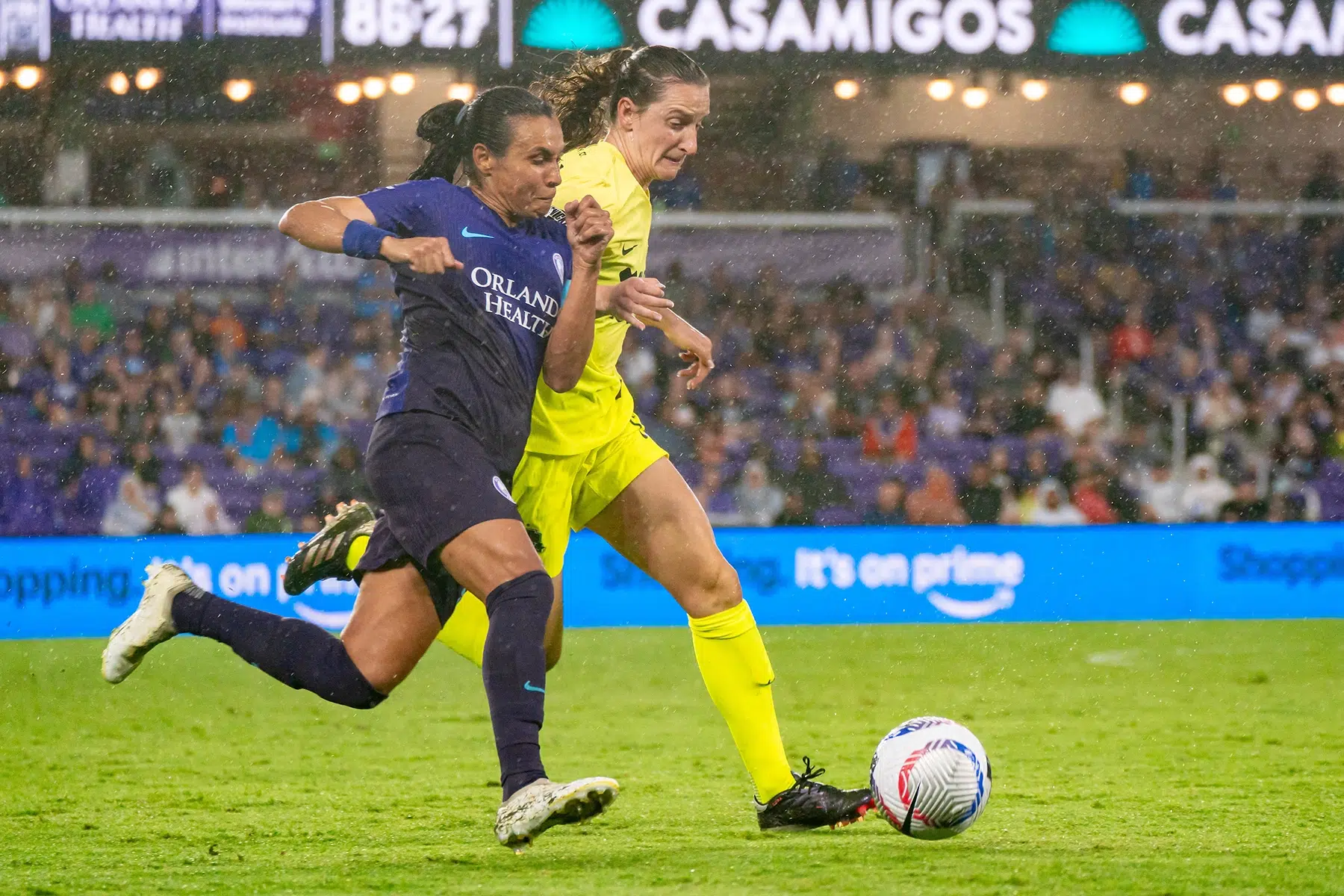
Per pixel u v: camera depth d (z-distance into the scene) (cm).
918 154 5922
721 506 4928
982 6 4847
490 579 1225
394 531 1262
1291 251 5953
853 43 4791
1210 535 4081
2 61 4841
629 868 1216
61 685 2731
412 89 5419
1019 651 3231
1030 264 5891
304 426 5094
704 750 2006
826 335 5678
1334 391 5722
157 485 4872
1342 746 1988
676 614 3900
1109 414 5566
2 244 5422
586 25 4722
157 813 1555
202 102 5472
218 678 2789
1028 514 4997
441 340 1272
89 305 5431
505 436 1289
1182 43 4912
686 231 5809
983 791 1288
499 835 1166
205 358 5356
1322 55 4866
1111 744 2017
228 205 5591
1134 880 1152
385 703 2480
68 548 3800
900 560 4031
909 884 1138
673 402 5444
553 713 2389
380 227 1266
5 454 4875
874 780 1308
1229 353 5772
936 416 5416
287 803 1616
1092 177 5975
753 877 1174
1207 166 5978
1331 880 1152
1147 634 3553
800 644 3394
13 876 1223
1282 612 4084
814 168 5878
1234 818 1460
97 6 4731
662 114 1487
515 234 1320
